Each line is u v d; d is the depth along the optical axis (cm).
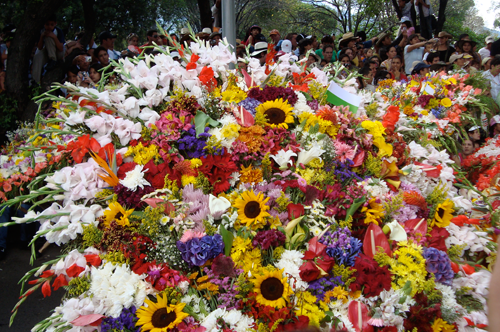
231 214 209
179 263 197
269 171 232
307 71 331
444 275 215
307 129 252
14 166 427
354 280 200
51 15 620
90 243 203
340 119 264
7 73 583
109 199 214
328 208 218
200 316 185
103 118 231
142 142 231
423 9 980
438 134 377
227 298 186
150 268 193
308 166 237
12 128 581
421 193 266
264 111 250
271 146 233
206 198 211
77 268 197
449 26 1831
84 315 183
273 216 212
